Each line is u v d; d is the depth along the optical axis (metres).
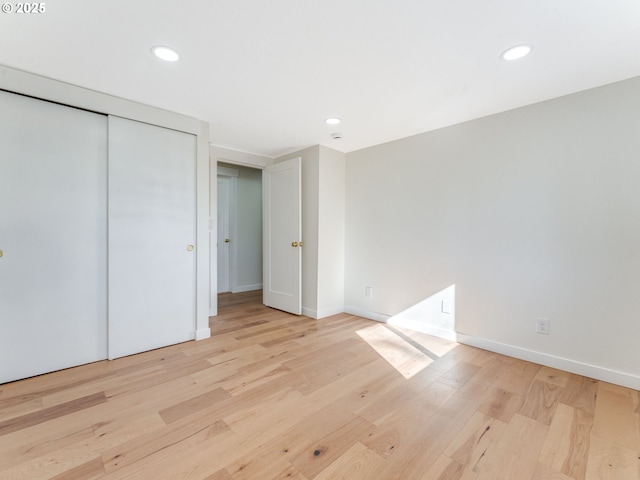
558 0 1.31
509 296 2.48
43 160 2.09
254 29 1.53
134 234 2.46
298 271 3.64
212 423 1.57
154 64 1.86
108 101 2.28
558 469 1.27
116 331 2.38
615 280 2.03
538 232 2.33
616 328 2.02
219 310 3.95
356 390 1.92
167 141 2.61
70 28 1.52
